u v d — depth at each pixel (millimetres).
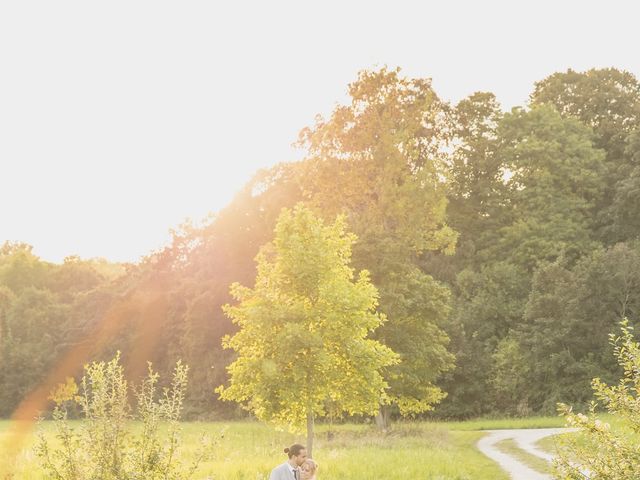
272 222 70500
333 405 24625
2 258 136375
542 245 68312
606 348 57219
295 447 11445
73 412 84312
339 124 51188
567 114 81375
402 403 38438
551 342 58031
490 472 21422
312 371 22062
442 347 38812
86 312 94438
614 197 70750
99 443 10664
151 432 10875
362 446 28797
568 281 60562
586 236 69188
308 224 22828
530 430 40656
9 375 92188
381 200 49844
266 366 21750
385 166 50375
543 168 73938
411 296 37969
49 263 120750
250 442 32688
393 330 37000
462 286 68312
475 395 61719
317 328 22500
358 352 22109
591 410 10539
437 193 51625
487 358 62250
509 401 61312
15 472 18531
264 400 21953
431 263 71125
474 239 74875
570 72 85312
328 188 50438
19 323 98438
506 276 67312
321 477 18625
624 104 80625
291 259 22484
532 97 87438
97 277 116562
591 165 74188
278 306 22156
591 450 10172
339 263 23250
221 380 71250
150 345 82312
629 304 58875
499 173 77688
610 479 9711
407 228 49844
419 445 29125
